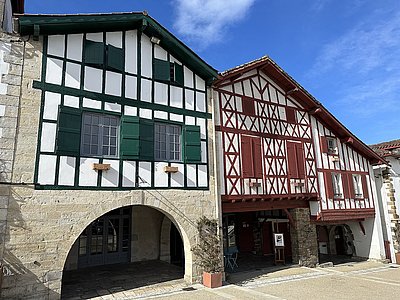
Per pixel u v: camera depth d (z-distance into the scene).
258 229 14.65
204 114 9.38
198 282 8.39
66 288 7.94
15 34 6.87
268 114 11.08
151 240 11.87
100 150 7.58
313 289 8.21
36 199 6.48
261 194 10.09
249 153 10.18
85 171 7.16
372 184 13.72
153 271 9.85
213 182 9.12
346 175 12.84
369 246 13.25
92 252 10.77
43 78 6.98
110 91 7.84
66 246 6.66
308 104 12.23
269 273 10.07
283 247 11.69
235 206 9.88
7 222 6.14
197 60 9.07
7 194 6.22
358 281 9.26
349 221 13.36
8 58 6.70
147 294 7.45
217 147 9.56
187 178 8.64
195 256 8.43
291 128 11.62
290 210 11.67
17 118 6.57
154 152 8.32
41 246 6.39
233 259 11.52
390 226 13.30
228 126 9.96
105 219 11.20
